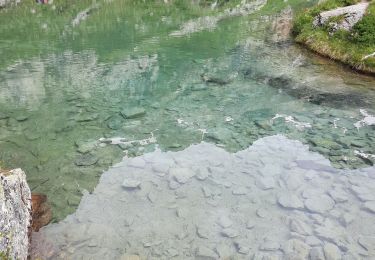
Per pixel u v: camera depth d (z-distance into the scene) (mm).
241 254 8141
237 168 11445
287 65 20688
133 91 17656
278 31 27828
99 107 15836
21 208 8508
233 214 9414
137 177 10906
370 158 12000
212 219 9234
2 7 41969
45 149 12406
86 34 29250
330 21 22953
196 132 13789
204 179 10852
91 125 14195
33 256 8023
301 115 15102
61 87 18016
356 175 11086
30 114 15000
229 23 31938
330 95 16938
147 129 13977
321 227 8953
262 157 12078
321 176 11023
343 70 19797
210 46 25016
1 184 7707
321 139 13203
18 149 12359
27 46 25453
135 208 9641
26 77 19250
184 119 14836
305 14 26500
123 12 40188
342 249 8289
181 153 12312
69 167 11406
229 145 12859
